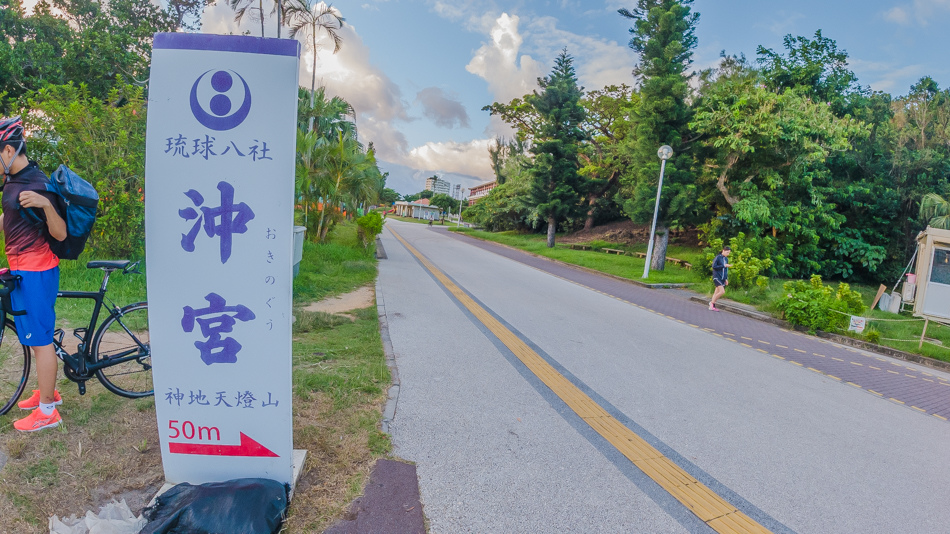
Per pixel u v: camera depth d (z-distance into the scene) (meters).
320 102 24.62
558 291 12.34
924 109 20.61
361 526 2.54
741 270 14.90
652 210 18.47
